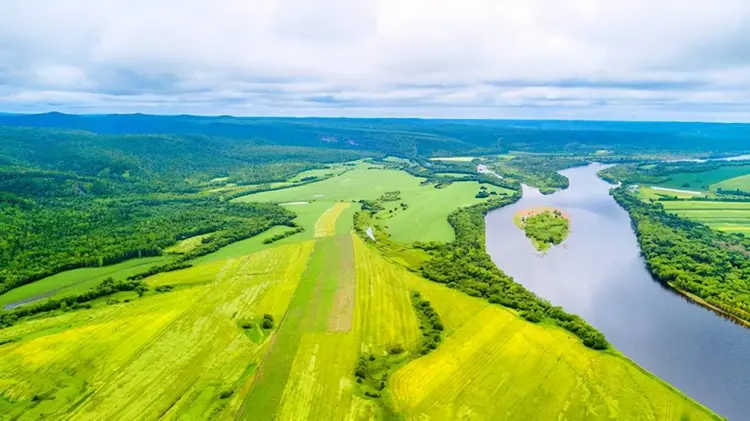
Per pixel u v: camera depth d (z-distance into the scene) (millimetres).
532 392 106000
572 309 151000
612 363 116438
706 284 163875
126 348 122938
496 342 126000
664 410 100250
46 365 115062
